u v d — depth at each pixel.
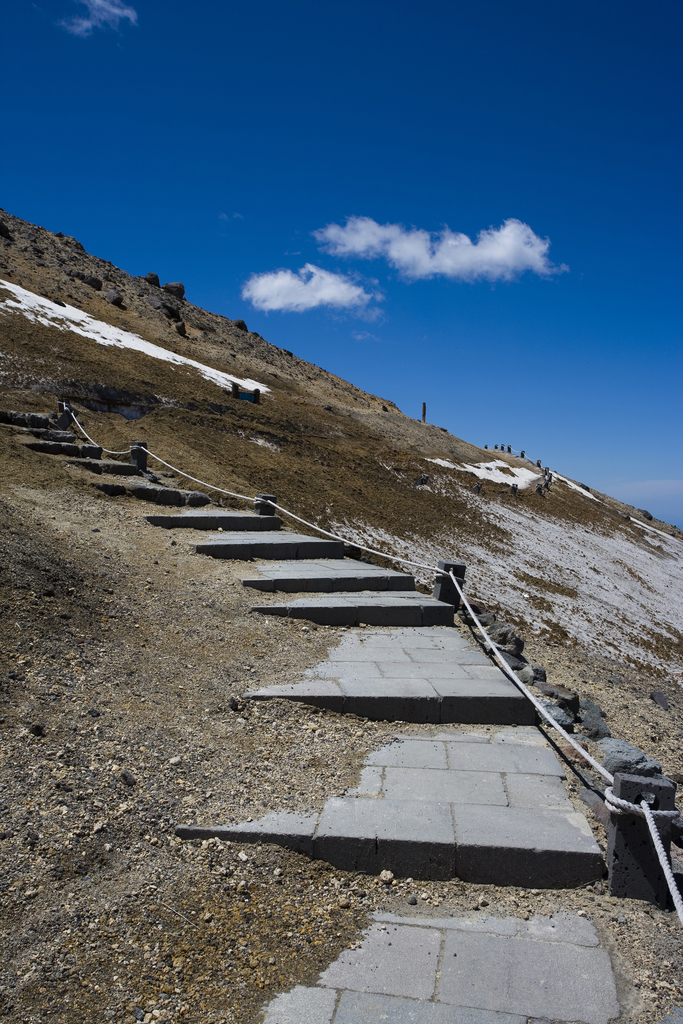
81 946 2.90
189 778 4.20
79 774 3.96
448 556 28.73
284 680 5.80
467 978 2.92
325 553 10.42
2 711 4.30
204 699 5.21
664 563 48.75
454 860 3.70
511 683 5.93
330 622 7.66
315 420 44.56
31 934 2.92
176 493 12.40
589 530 48.69
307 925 3.25
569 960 3.06
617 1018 2.72
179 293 70.88
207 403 35.06
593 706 7.02
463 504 40.69
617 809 3.56
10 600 5.60
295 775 4.46
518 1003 2.78
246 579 8.12
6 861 3.26
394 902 3.51
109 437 20.56
